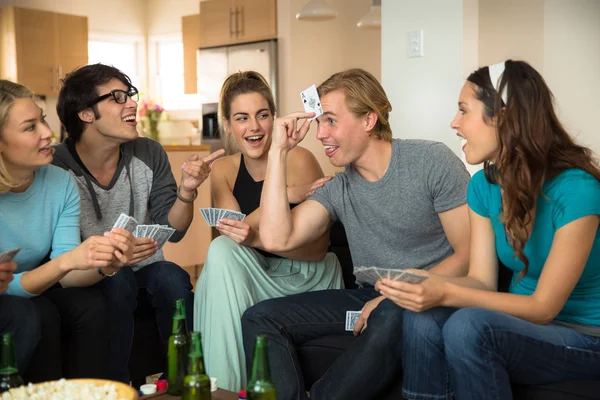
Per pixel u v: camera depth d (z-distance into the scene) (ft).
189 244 18.34
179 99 31.37
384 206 7.47
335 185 7.84
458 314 5.68
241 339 7.77
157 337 8.60
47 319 6.90
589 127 14.88
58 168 7.59
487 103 6.06
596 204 5.65
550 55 14.14
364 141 7.43
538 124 5.83
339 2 24.09
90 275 7.50
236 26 24.16
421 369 6.03
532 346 5.63
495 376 5.55
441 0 12.64
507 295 5.83
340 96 7.34
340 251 9.28
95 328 7.26
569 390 5.71
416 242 7.54
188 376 5.01
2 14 25.75
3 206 7.07
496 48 13.19
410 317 6.08
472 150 6.24
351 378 6.46
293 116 7.56
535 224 5.99
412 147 7.43
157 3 31.32
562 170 5.84
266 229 7.67
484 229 6.50
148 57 31.86
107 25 30.30
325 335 7.50
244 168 9.04
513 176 5.84
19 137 6.81
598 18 14.57
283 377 7.13
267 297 8.08
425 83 13.01
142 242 7.38
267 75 23.13
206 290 7.86
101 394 4.51
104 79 8.21
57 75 26.78
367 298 7.71
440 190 7.23
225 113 8.97
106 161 8.54
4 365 4.99
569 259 5.63
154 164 8.96
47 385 4.70
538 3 13.66
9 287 6.73
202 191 18.58
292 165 8.96
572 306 6.03
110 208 8.50
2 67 26.14
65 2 28.50
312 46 23.39
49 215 7.37
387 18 13.50
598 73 14.89
